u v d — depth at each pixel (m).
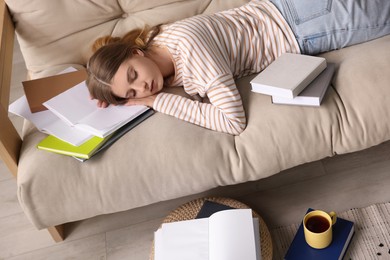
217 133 1.35
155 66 1.40
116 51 1.37
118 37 1.60
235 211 1.28
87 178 1.32
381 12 1.44
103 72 1.35
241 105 1.35
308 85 1.34
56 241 1.62
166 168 1.31
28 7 1.62
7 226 1.71
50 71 1.69
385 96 1.30
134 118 1.39
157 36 1.51
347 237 1.36
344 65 1.41
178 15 1.73
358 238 1.41
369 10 1.44
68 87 1.52
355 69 1.37
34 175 1.31
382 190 1.52
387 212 1.45
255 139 1.32
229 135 1.35
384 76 1.32
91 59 1.38
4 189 1.84
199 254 1.25
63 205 1.34
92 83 1.39
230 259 1.20
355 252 1.38
